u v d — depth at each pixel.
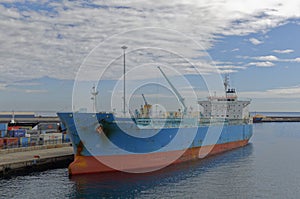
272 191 26.41
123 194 25.11
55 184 27.81
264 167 36.03
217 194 25.42
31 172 32.72
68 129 30.27
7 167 31.00
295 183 28.92
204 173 32.50
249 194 25.56
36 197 24.41
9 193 25.31
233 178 30.53
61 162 36.81
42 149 42.88
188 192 25.80
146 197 24.44
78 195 24.88
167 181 29.05
